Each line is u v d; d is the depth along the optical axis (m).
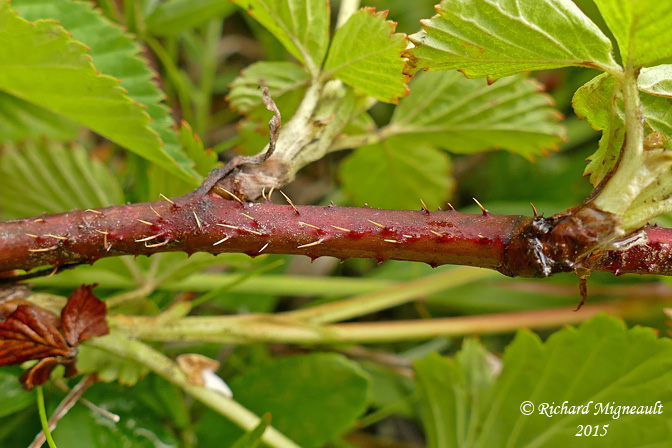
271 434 0.16
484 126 0.17
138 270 0.16
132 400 0.16
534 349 0.16
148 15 0.18
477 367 0.17
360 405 0.16
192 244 0.14
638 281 0.20
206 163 0.16
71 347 0.15
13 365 0.15
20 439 0.16
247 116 0.16
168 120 0.16
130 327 0.16
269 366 0.16
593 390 0.16
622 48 0.14
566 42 0.14
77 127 0.18
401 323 0.17
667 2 0.13
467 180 0.24
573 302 0.20
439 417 0.17
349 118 0.15
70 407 0.15
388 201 0.20
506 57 0.14
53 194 0.17
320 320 0.17
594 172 0.14
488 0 0.14
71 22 0.16
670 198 0.14
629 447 0.16
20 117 0.18
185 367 0.16
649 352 0.16
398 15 0.24
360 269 0.22
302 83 0.16
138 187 0.18
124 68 0.16
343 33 0.15
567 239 0.14
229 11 0.21
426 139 0.17
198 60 0.21
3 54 0.15
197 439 0.16
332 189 0.23
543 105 0.17
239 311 0.18
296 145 0.15
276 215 0.14
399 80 0.15
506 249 0.14
